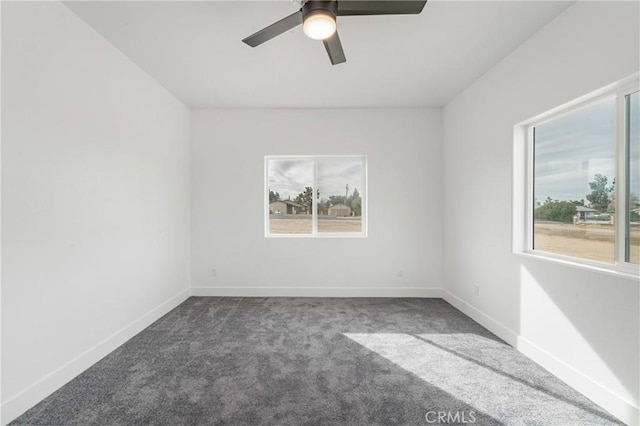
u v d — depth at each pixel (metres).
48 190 1.76
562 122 2.05
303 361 2.11
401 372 1.98
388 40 2.22
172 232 3.27
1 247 1.51
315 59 2.50
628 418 1.50
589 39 1.71
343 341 2.44
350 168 3.85
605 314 1.64
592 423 1.52
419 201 3.71
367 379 1.89
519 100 2.28
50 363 1.76
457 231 3.29
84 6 1.84
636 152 1.60
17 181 1.58
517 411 1.60
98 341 2.15
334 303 3.44
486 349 2.30
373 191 3.72
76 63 1.95
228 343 2.40
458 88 3.09
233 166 3.73
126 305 2.47
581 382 1.76
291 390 1.78
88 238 2.06
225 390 1.77
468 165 3.04
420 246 3.71
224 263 3.74
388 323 2.83
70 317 1.90
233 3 1.82
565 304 1.89
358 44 2.27
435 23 2.02
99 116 2.16
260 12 1.90
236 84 2.99
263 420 1.53
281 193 3.88
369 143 3.71
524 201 2.35
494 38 2.19
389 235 3.72
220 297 3.67
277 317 2.99
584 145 1.89
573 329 1.83
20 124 1.59
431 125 3.69
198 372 1.97
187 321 2.88
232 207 3.73
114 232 2.33
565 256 2.02
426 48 2.33
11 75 1.54
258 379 1.89
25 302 1.62
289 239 3.74
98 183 2.16
